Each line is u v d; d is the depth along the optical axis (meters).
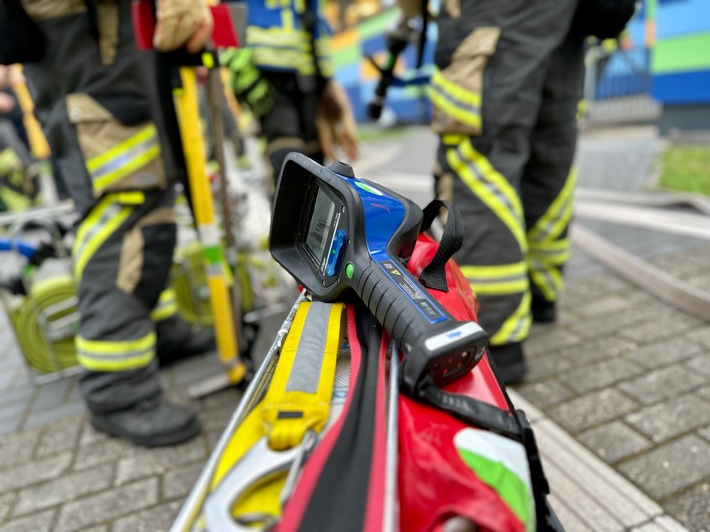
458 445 0.70
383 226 1.00
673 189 4.62
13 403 2.60
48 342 2.75
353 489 0.61
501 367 2.15
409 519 0.64
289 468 0.66
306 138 3.27
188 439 2.15
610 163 5.89
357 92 13.97
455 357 0.79
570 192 2.49
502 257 2.04
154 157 1.98
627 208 4.36
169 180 2.04
